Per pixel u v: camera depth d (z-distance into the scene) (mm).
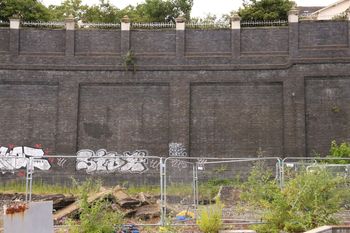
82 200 12961
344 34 29719
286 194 13953
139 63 30828
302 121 29359
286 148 29500
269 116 30125
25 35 30906
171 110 30469
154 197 20328
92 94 30797
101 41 31047
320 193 13789
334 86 29500
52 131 30438
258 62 30359
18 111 30578
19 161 23859
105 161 29234
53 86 30812
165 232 13172
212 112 30422
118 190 17969
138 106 30719
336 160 24656
